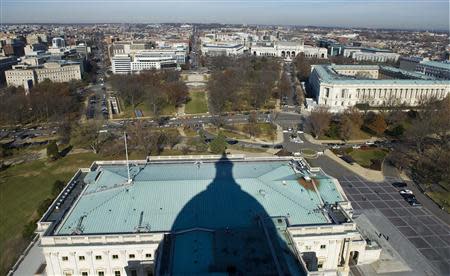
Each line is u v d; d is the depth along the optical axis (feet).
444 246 465.88
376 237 481.46
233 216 371.15
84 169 484.33
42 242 339.16
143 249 347.97
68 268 351.05
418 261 435.53
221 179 417.49
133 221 363.76
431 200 588.09
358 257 426.92
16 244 466.70
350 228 374.02
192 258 318.65
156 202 385.09
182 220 364.99
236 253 324.19
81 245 341.41
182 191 398.42
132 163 499.51
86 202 390.01
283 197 399.85
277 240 341.82
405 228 506.07
